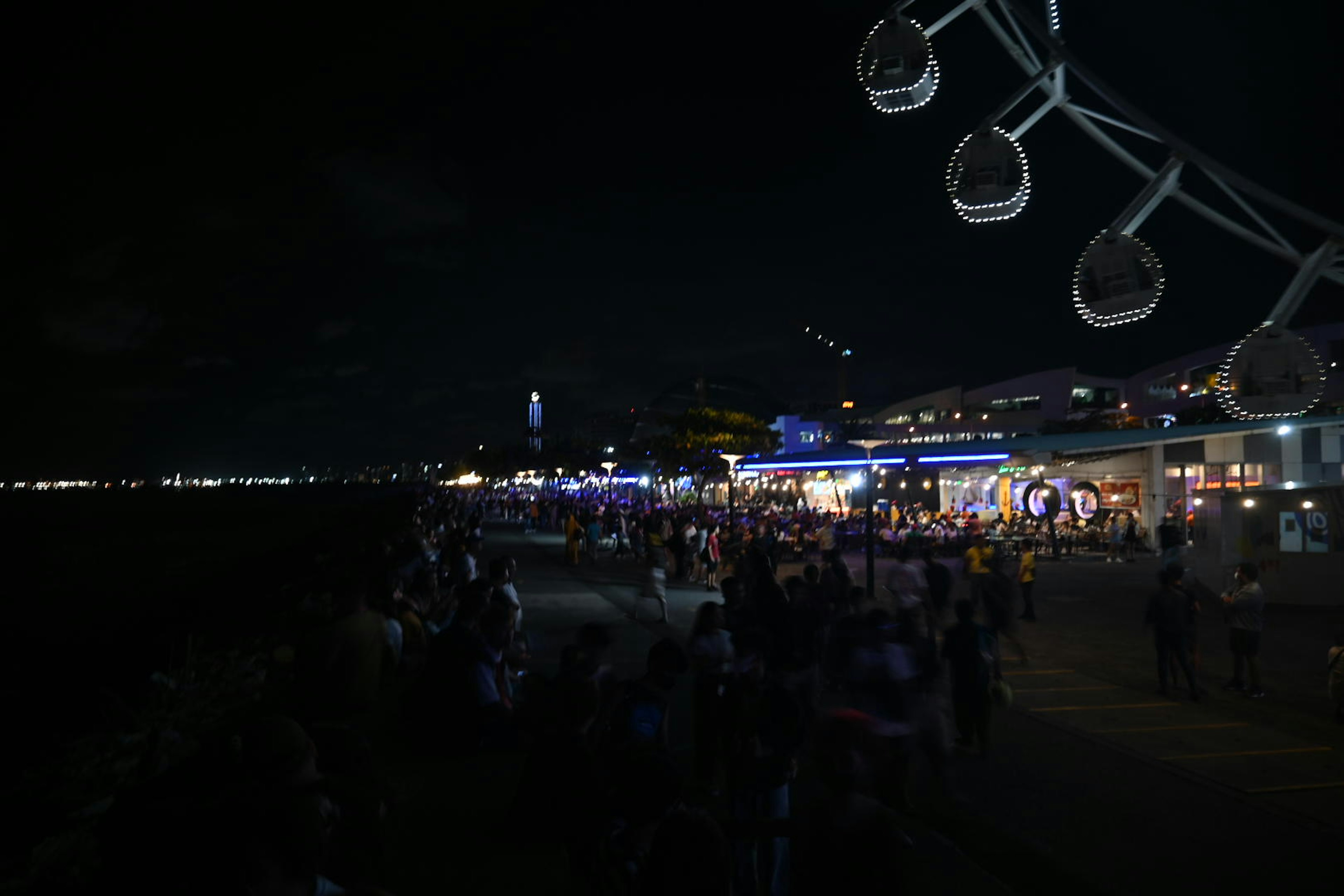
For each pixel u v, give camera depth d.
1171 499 30.98
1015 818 6.16
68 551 62.09
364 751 3.76
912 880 4.72
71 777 7.98
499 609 7.53
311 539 42.75
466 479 149.38
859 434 70.00
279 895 1.91
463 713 7.28
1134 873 5.26
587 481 88.69
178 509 175.12
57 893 5.12
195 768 2.70
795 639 8.54
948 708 9.47
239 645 14.73
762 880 4.10
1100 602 18.94
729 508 33.72
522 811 4.99
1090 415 73.31
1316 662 12.48
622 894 3.56
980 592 14.34
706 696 6.23
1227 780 7.06
